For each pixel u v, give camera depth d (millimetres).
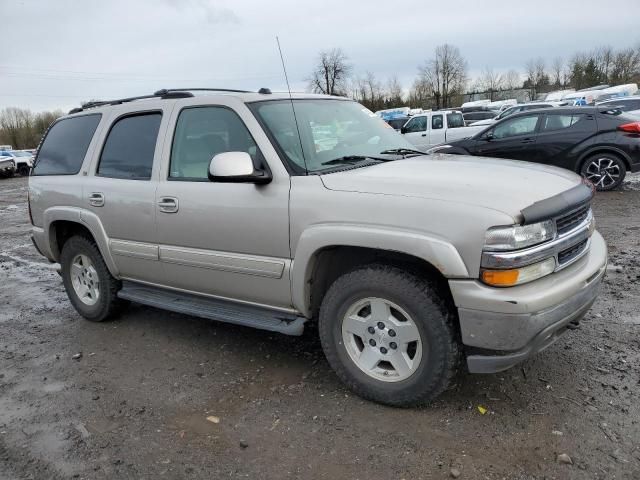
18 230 10953
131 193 4227
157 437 3135
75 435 3209
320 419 3201
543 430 2941
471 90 71562
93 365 4164
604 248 3504
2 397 3748
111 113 4652
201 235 3803
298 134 3686
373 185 3143
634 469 2602
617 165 10219
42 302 5906
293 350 4156
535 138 10844
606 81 64938
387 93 64938
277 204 3387
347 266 3535
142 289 4586
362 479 2670
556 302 2834
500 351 2867
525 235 2762
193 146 3936
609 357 3697
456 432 2979
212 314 3906
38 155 5355
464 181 3100
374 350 3252
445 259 2801
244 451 2953
